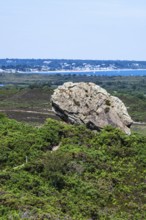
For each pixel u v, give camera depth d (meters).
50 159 41.31
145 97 182.00
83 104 57.16
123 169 43.69
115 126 55.62
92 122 55.53
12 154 45.16
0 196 33.16
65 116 57.34
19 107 133.38
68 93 58.28
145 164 45.25
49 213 31.11
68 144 48.41
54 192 37.44
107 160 45.41
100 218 34.50
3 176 38.28
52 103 58.47
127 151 47.59
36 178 38.75
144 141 50.22
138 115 142.88
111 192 39.34
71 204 35.56
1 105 138.38
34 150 46.69
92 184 39.78
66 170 41.41
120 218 34.84
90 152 46.25
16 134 50.50
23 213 30.25
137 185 41.12
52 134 50.44
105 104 57.03
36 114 113.56
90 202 37.06
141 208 37.25
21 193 35.50
